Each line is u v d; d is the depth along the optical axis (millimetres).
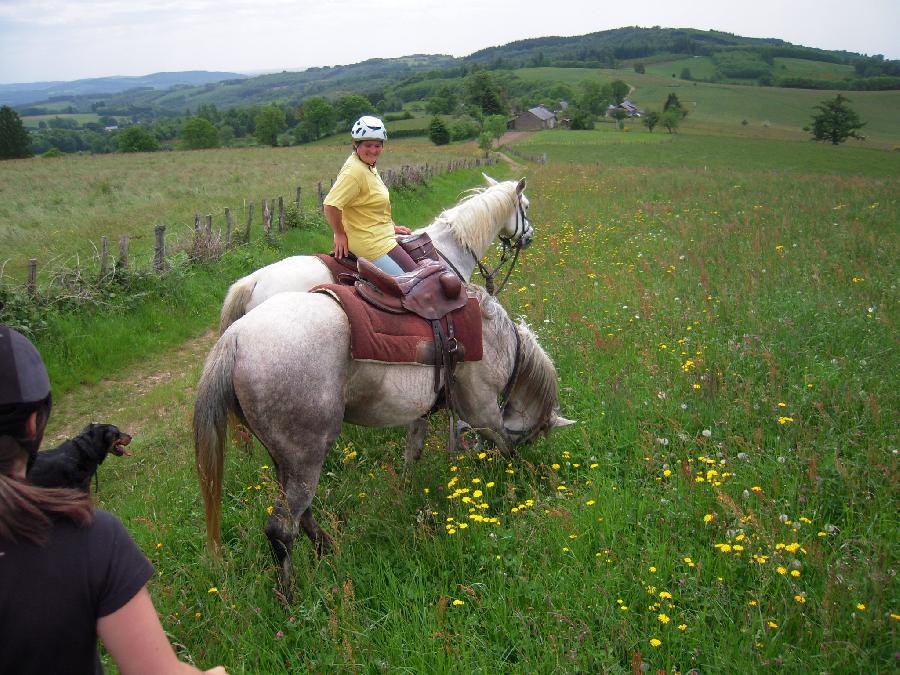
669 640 3314
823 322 7301
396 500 4691
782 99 159875
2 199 27422
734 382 6059
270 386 3752
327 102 137625
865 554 3770
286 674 3340
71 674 1479
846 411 5258
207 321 10945
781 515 3939
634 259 11609
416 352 4328
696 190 22828
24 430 1515
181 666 1553
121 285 10523
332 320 4043
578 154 66375
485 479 5059
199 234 12531
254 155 66875
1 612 1388
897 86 177125
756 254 11102
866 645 3178
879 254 10852
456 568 4047
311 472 3986
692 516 4262
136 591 1517
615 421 5727
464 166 41531
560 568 3855
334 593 3850
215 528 3803
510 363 5035
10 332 1529
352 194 5223
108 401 8266
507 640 3488
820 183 24375
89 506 1521
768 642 3225
